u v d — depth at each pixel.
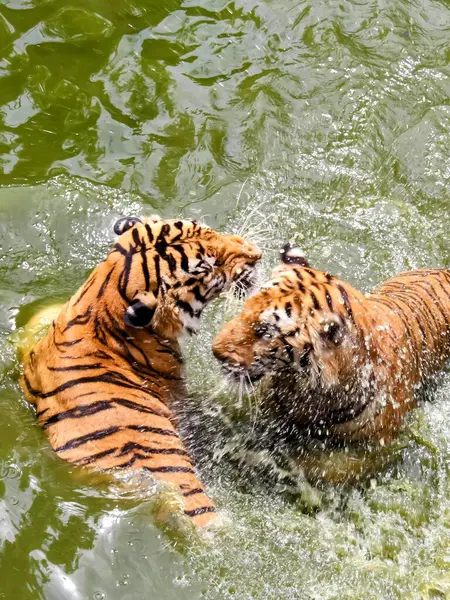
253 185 6.66
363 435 4.86
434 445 5.07
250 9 7.93
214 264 4.83
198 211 6.39
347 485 4.86
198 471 4.72
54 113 6.93
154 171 6.63
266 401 4.96
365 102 7.32
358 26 7.91
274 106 7.21
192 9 7.89
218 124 7.02
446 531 4.61
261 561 4.22
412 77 7.55
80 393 4.38
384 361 4.76
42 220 6.11
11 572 3.86
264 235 6.32
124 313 4.51
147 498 4.19
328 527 4.57
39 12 7.62
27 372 4.73
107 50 7.43
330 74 7.50
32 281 5.75
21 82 7.10
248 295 5.07
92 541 4.02
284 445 4.99
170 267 4.63
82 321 4.54
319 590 4.16
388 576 4.31
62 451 4.30
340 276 6.16
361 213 6.61
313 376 4.54
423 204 6.75
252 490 4.72
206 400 5.08
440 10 8.06
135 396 4.54
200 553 4.11
